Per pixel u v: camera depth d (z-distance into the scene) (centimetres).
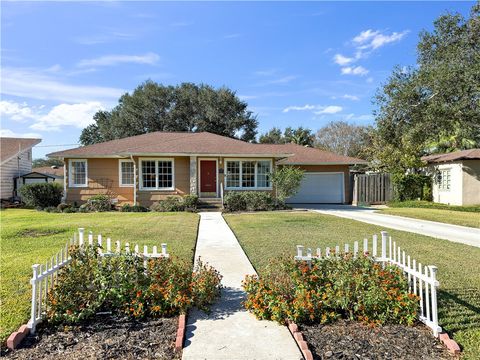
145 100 4153
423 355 361
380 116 2364
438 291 542
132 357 355
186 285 471
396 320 436
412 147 2302
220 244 906
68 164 1988
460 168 2028
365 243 520
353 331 414
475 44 2086
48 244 898
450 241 952
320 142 4788
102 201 1850
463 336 400
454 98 1998
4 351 368
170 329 419
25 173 2656
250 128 4322
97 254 497
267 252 803
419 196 2352
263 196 1834
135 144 2136
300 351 367
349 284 450
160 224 1252
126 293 459
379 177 2370
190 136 2345
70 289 445
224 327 425
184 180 1933
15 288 550
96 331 414
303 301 430
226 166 1955
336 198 2427
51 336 402
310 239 962
